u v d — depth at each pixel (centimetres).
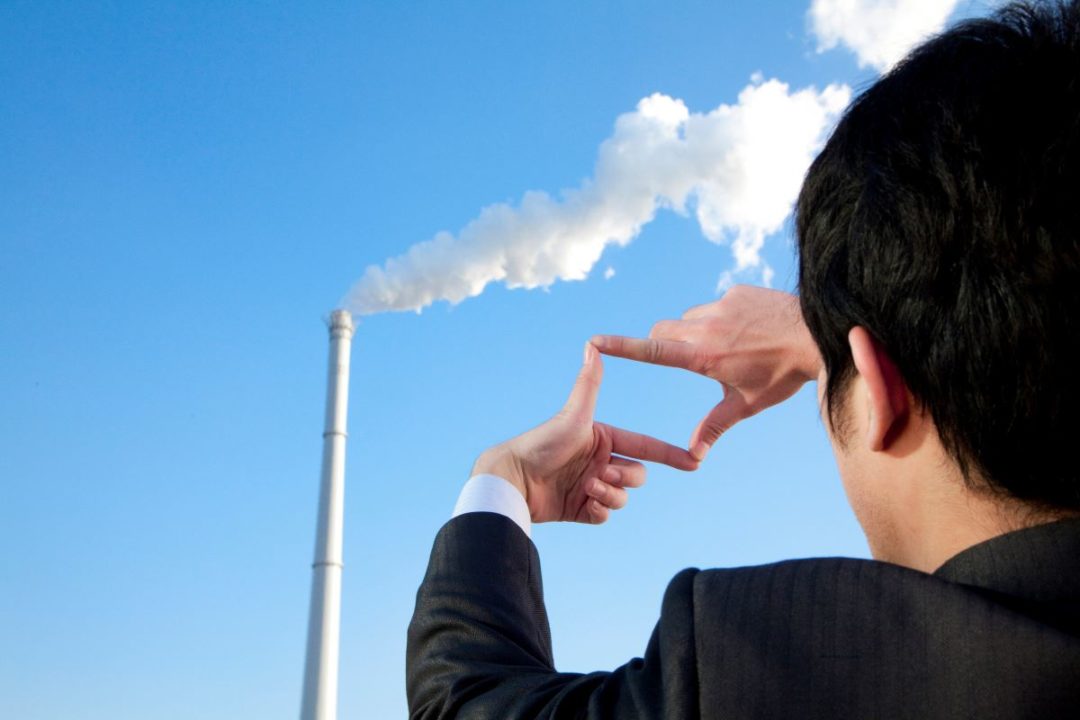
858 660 100
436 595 147
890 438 110
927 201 105
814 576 109
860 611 103
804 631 105
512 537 156
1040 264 99
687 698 106
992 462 101
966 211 102
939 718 94
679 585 119
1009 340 99
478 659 134
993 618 96
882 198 108
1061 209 100
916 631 99
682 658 108
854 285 110
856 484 117
